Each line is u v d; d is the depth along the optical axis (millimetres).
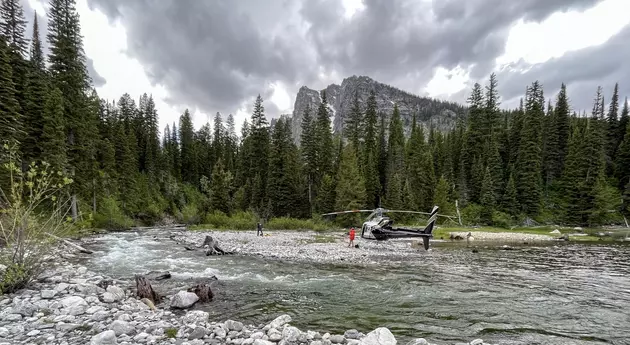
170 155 74500
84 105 31219
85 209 32188
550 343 6797
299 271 14648
